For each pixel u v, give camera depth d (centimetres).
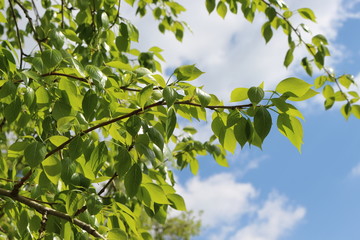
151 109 160
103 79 150
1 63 155
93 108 147
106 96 158
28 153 142
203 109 150
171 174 212
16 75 160
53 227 164
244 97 141
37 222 170
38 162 142
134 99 170
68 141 150
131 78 177
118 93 157
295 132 140
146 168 173
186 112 153
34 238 171
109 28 225
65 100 154
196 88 142
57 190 181
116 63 155
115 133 155
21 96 168
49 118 169
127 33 219
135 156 163
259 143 144
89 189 174
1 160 172
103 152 152
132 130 146
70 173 158
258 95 135
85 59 228
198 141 227
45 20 279
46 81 158
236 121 141
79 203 155
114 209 165
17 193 162
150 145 157
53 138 150
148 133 148
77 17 241
